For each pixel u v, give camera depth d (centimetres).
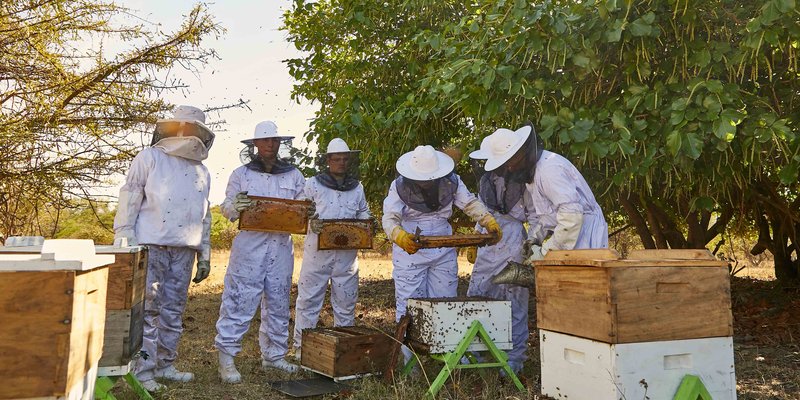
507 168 448
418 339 433
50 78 720
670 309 302
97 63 725
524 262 472
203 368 549
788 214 842
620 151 554
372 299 1104
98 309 282
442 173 484
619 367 289
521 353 511
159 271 462
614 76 580
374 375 479
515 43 536
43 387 231
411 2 795
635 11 521
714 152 543
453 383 439
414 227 518
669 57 559
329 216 577
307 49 955
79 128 714
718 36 542
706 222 977
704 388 302
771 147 514
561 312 329
